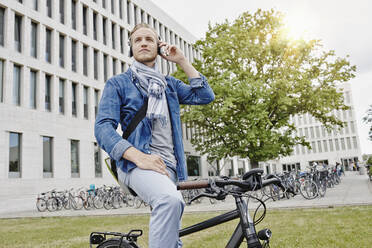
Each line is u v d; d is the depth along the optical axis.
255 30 19.39
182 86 2.04
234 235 1.71
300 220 6.93
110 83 1.73
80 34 26.03
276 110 19.28
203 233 5.79
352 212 7.54
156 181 1.47
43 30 23.03
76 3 26.34
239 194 1.65
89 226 8.48
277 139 17.75
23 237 7.06
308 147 19.34
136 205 14.92
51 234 7.35
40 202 16.19
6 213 16.64
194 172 37.12
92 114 26.05
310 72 19.19
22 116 20.70
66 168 23.00
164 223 1.41
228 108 18.45
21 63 21.23
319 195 12.30
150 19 35.47
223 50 19.09
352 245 4.54
